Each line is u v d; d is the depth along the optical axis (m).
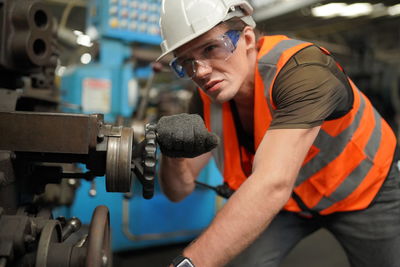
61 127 0.54
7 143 0.54
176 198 1.08
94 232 0.49
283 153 0.63
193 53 0.80
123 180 0.55
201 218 2.09
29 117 0.54
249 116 0.99
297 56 0.76
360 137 0.92
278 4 2.66
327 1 2.48
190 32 0.79
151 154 0.53
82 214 1.69
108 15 1.98
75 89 1.87
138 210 1.89
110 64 2.04
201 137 0.54
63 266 0.49
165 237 1.98
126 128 0.58
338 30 3.29
